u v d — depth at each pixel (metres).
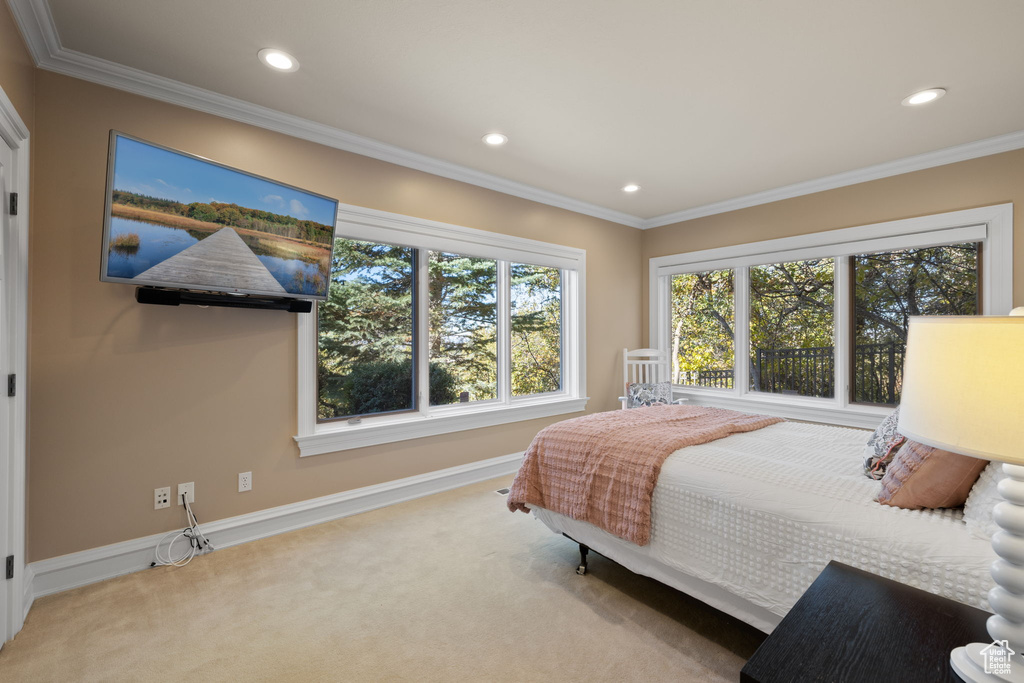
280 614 1.91
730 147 3.10
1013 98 2.46
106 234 1.90
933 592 1.17
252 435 2.62
